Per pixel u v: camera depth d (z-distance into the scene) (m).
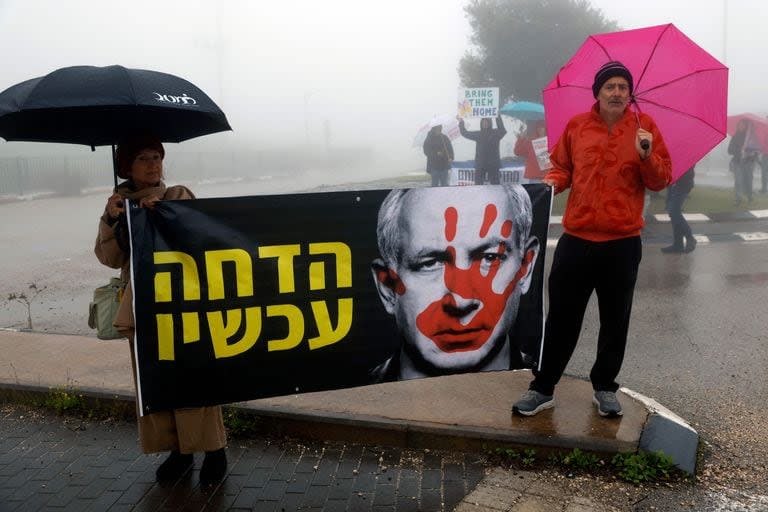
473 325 3.69
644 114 3.69
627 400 4.18
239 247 3.29
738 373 5.10
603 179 3.61
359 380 3.56
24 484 3.54
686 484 3.44
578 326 3.89
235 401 3.38
